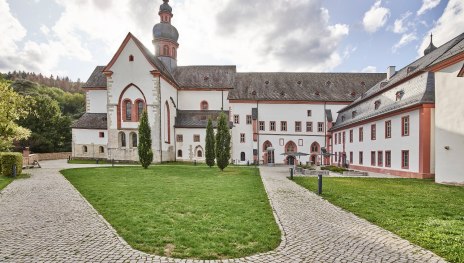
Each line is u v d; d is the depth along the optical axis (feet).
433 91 75.56
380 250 22.20
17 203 37.11
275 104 156.46
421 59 102.68
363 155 111.14
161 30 164.66
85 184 53.52
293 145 155.94
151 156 89.81
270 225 28.02
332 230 27.37
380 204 38.83
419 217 31.73
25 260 19.57
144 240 23.12
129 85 131.75
